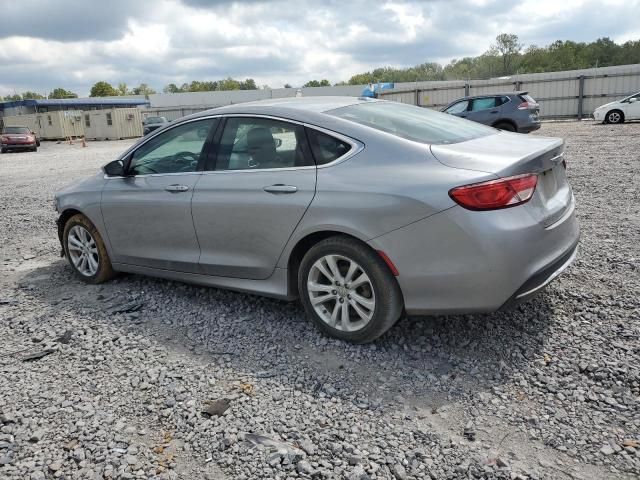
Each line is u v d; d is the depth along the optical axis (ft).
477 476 7.66
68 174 52.44
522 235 9.86
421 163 10.55
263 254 12.35
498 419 8.91
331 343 11.75
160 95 209.56
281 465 8.10
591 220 20.35
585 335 11.34
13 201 34.94
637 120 73.41
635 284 13.70
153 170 14.65
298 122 12.04
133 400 10.00
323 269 11.57
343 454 8.26
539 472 7.66
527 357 10.69
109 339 12.59
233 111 13.24
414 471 7.82
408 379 10.23
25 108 180.34
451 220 9.85
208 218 13.08
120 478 7.99
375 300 10.92
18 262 19.84
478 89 97.09
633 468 7.64
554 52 291.79
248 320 13.20
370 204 10.50
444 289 10.21
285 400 9.75
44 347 12.39
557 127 72.90
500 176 9.80
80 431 9.15
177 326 13.12
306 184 11.43
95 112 146.92
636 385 9.48
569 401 9.23
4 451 8.71
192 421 9.25
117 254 15.69
